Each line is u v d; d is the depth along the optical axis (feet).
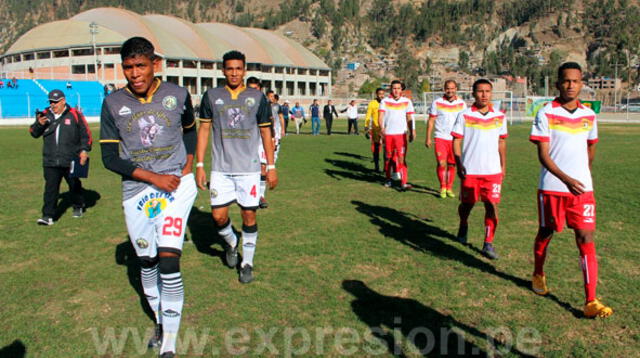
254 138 15.83
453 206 26.68
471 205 19.13
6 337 12.00
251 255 15.66
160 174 11.52
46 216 22.71
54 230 21.77
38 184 33.86
